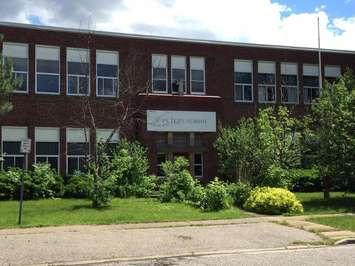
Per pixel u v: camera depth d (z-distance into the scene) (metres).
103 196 21.89
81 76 31.94
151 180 28.20
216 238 15.81
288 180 25.69
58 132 31.22
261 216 20.42
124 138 30.00
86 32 32.09
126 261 13.02
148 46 33.69
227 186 24.12
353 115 24.11
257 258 13.25
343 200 25.88
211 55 35.47
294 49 38.03
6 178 25.91
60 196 26.83
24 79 30.84
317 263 12.41
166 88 34.00
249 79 36.50
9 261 12.65
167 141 32.97
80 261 12.89
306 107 37.84
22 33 30.97
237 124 35.62
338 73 39.25
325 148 24.56
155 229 17.09
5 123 30.16
